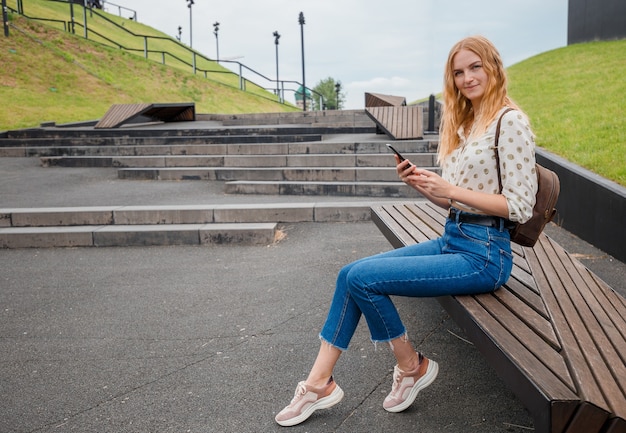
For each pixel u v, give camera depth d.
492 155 2.61
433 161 9.72
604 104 10.08
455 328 4.07
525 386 2.05
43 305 4.89
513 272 3.30
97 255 6.36
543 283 3.12
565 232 6.52
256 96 28.73
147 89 23.05
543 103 11.73
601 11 18.38
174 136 13.32
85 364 3.76
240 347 3.93
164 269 5.78
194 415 3.08
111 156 12.02
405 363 2.91
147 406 3.20
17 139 13.40
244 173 9.98
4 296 5.14
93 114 18.42
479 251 2.68
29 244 6.73
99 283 5.42
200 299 4.90
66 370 3.69
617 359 2.21
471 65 2.71
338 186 8.62
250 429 2.92
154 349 3.96
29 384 3.51
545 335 2.39
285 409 2.94
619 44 16.52
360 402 3.13
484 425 2.84
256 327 4.26
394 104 15.27
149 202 8.42
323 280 5.23
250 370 3.59
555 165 6.96
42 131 13.82
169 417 3.07
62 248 6.68
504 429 2.80
